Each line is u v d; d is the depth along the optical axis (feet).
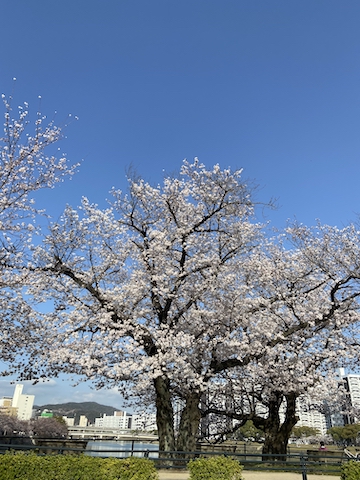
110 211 46.93
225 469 24.16
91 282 43.29
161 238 43.24
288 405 53.72
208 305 44.91
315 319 46.62
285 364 43.27
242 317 42.91
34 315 40.40
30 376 43.01
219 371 45.52
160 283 42.47
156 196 47.34
